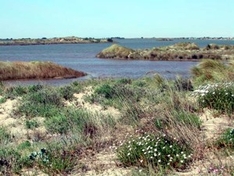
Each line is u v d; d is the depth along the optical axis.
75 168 6.56
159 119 8.03
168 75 27.64
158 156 6.27
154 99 11.05
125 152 6.61
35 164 6.85
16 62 32.38
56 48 130.38
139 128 7.90
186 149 6.54
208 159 6.18
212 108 9.15
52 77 31.84
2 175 6.38
